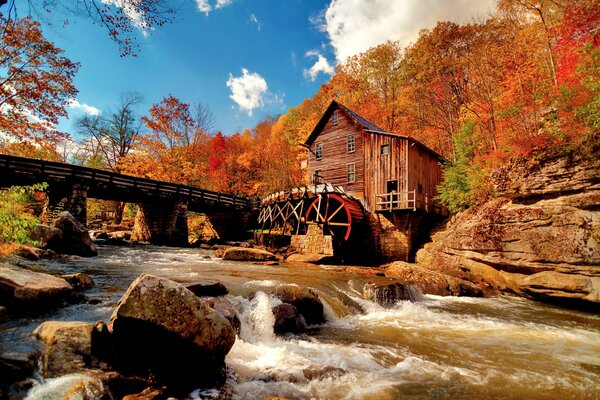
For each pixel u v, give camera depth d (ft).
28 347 10.30
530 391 12.62
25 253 26.99
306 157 96.48
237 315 17.20
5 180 47.32
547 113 35.04
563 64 41.19
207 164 116.78
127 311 10.94
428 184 60.29
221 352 12.39
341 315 23.32
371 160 60.18
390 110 90.99
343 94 98.58
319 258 48.75
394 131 89.51
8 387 8.55
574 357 16.53
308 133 95.45
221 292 21.33
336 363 14.70
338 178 65.82
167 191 64.95
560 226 28.84
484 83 60.13
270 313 19.21
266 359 14.69
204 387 11.58
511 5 54.85
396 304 27.25
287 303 20.42
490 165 43.93
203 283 20.51
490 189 42.55
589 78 30.89
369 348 17.16
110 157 105.60
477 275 36.09
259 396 11.28
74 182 50.55
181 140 101.81
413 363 15.20
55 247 33.88
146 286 11.66
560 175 29.78
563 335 20.47
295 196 64.44
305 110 108.47
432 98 78.02
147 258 40.57
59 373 9.35
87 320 14.43
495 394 12.29
